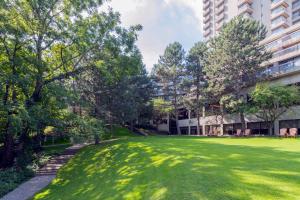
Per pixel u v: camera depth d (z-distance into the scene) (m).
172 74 40.03
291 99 23.05
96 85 24.59
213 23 78.00
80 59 18.23
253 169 7.14
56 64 18.78
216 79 29.75
